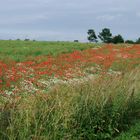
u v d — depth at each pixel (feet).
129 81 45.78
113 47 138.51
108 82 42.14
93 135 33.65
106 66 85.92
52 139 29.76
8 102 31.55
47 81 59.57
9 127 28.37
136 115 42.57
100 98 37.14
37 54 108.58
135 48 136.77
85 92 36.86
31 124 29.55
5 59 87.56
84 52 115.75
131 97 42.32
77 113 33.27
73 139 31.63
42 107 31.17
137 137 36.24
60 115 31.07
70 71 72.54
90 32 237.25
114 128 36.58
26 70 70.03
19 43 154.20
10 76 61.16
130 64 93.91
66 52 117.29
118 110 38.37
